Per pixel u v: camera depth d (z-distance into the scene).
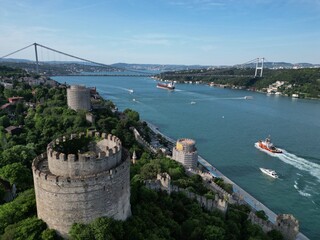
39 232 43.88
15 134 117.31
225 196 94.19
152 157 123.75
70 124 127.62
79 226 42.56
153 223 54.47
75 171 42.88
